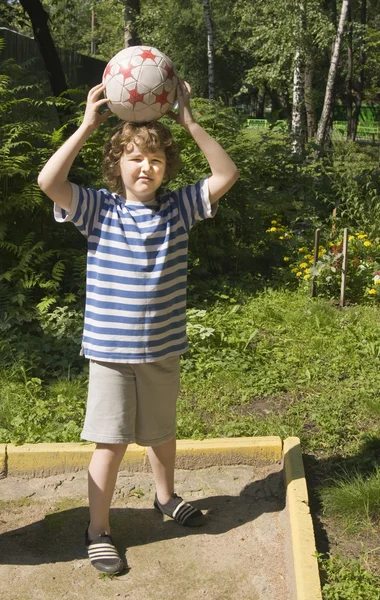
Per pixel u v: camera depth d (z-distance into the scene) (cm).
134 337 320
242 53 3569
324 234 940
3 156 685
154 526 366
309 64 1878
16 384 521
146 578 326
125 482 404
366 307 731
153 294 320
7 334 611
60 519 371
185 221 331
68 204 317
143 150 315
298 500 356
